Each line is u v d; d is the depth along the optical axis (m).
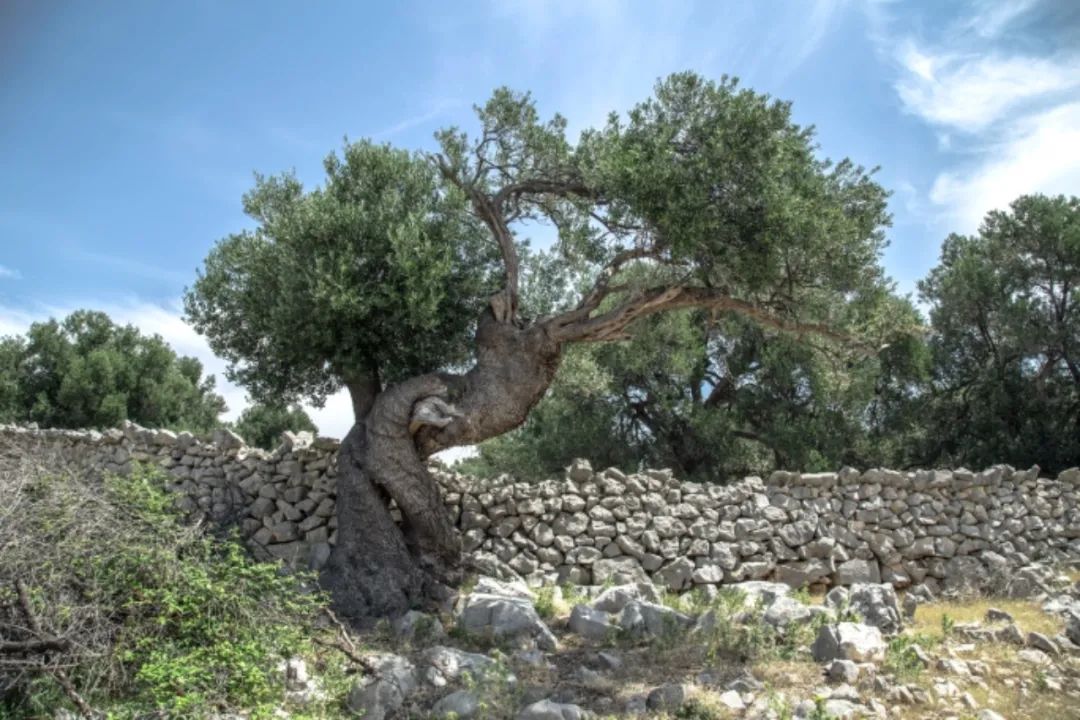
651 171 9.22
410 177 10.84
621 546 11.55
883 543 11.98
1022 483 12.77
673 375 19.61
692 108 9.88
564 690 6.66
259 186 11.16
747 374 20.73
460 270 11.09
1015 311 20.00
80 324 25.83
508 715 6.10
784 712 5.88
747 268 9.63
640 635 8.10
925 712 6.09
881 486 12.40
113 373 24.53
